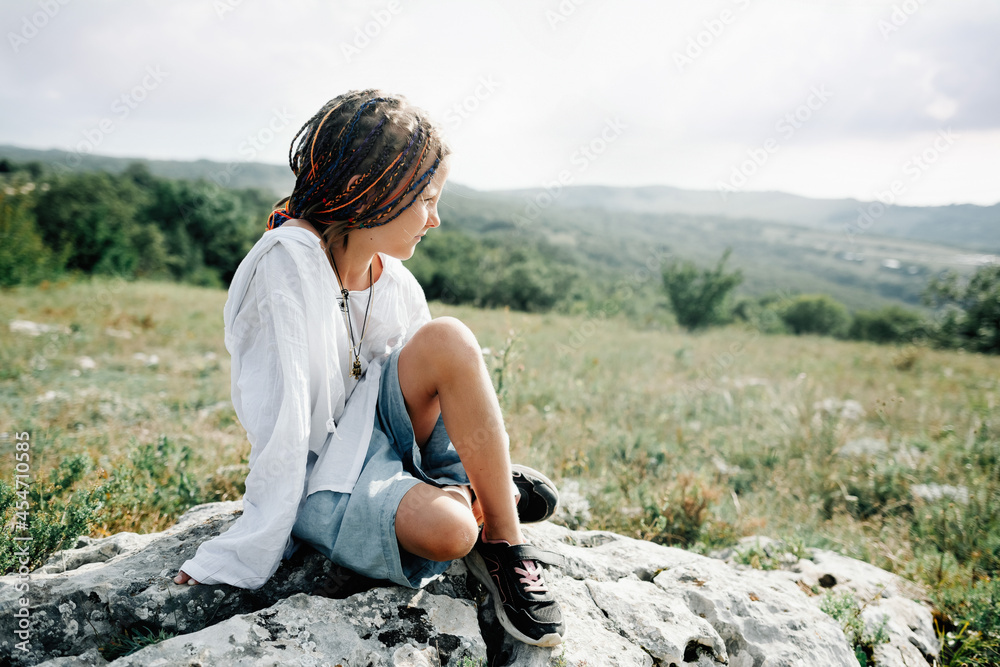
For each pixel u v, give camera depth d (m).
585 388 6.08
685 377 7.85
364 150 1.37
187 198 33.47
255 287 1.42
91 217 21.72
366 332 1.62
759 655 1.68
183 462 3.28
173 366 7.70
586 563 1.88
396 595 1.47
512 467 1.77
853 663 1.74
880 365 10.78
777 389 6.96
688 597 1.82
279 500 1.37
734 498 3.29
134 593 1.44
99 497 2.45
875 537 3.22
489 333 8.36
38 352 7.75
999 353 18.03
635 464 3.75
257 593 1.49
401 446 1.57
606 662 1.45
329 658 1.27
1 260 16.12
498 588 1.49
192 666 1.17
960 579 2.60
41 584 1.42
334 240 1.48
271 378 1.42
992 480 3.79
